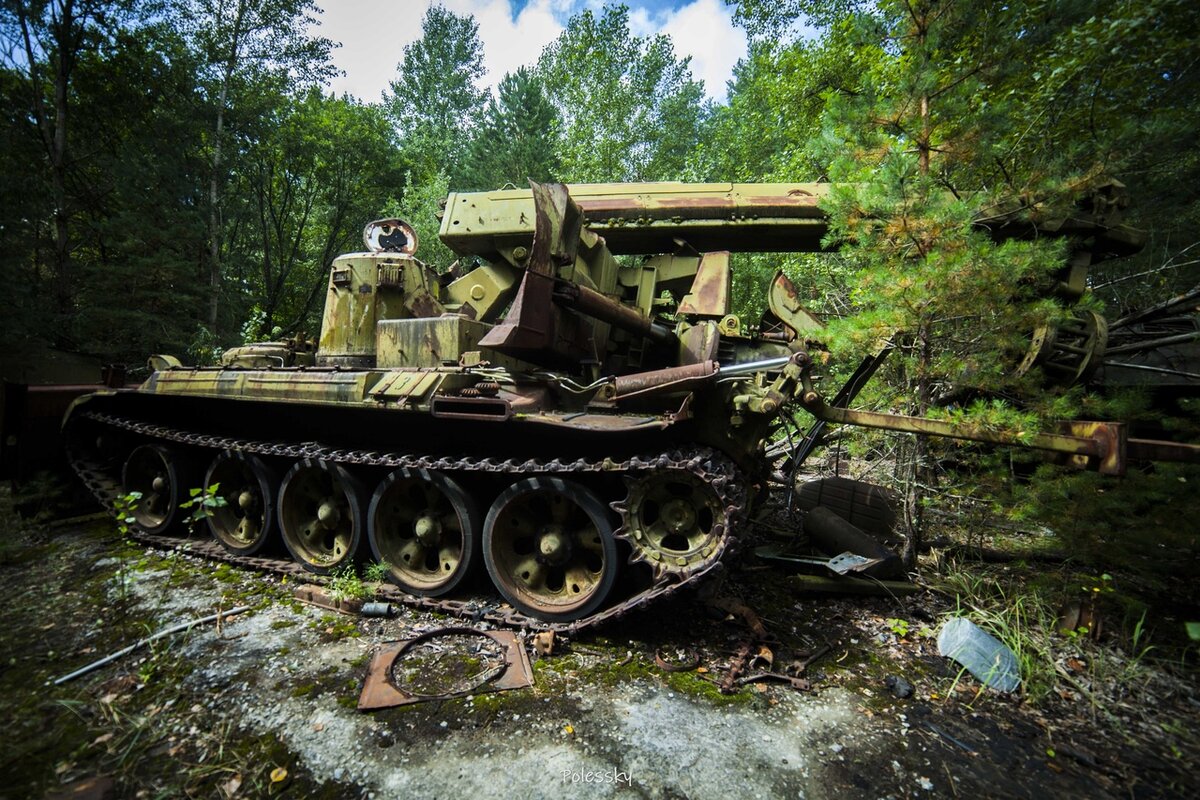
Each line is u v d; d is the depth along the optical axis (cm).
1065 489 460
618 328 588
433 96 4112
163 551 595
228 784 271
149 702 333
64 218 1414
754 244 620
